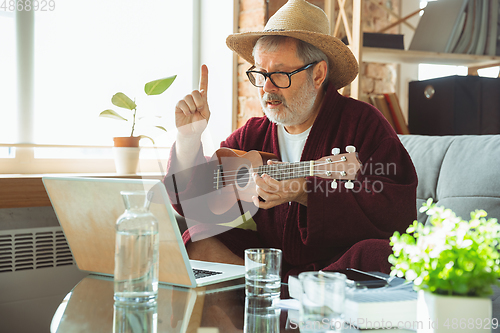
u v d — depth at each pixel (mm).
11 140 1907
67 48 2021
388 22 2598
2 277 1602
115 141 1897
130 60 2205
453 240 619
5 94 1896
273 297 838
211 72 2371
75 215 995
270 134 1572
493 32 2314
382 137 1357
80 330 701
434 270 613
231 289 923
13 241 1620
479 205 1477
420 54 2191
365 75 2541
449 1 2309
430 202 677
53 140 1989
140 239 807
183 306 814
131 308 805
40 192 1641
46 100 1970
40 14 1948
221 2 2320
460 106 2176
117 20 2160
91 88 2080
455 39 2270
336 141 1396
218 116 2320
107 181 887
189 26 2404
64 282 1741
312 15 1439
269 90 1372
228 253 1328
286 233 1360
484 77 2221
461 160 1589
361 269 1034
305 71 1376
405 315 681
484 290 601
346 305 700
